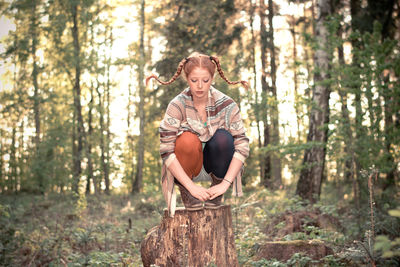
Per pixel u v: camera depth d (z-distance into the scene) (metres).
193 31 16.62
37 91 19.84
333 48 9.04
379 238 2.20
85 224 8.34
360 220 6.41
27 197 17.70
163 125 2.95
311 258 4.23
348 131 8.32
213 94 3.03
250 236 5.37
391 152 8.41
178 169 2.92
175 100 2.98
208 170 3.05
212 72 2.88
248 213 7.11
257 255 4.49
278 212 6.82
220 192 2.90
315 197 8.80
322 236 5.46
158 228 3.45
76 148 25.56
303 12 24.31
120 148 22.27
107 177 21.22
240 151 2.98
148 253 3.32
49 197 18.47
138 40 25.00
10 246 5.91
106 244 5.94
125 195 17.69
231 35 17.61
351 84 8.44
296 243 4.43
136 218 9.62
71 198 13.72
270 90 20.23
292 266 4.09
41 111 21.38
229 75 6.93
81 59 18.27
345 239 5.20
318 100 9.92
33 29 18.59
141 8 22.14
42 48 20.11
